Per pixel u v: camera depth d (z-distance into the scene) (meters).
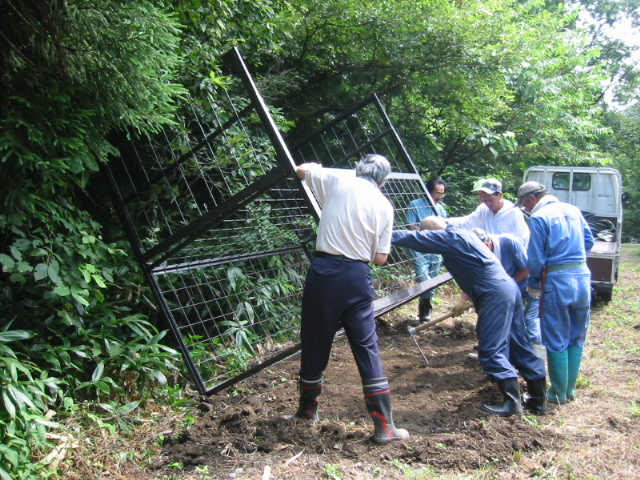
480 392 4.46
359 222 3.63
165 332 4.41
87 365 4.15
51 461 3.17
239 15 6.05
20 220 3.55
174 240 4.37
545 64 10.94
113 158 4.98
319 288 3.62
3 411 3.10
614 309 8.55
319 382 3.81
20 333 3.30
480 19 8.43
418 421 4.04
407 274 6.44
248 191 4.07
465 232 4.25
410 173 5.93
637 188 25.36
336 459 3.42
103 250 4.29
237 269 5.49
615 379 5.16
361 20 7.47
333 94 8.20
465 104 9.12
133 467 3.40
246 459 3.42
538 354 4.46
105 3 3.32
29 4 3.20
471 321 7.13
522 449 3.59
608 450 3.65
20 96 3.32
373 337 3.69
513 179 12.88
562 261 4.46
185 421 4.02
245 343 5.35
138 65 3.56
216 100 5.42
